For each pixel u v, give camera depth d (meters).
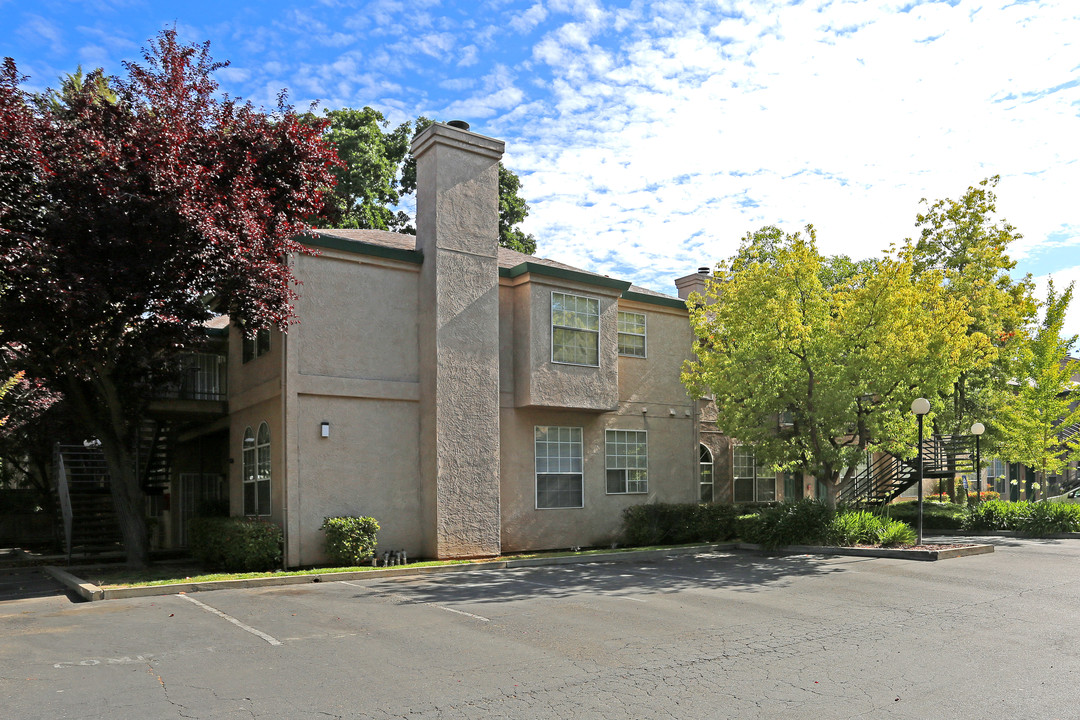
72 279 11.72
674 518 20.06
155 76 13.88
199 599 11.56
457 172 17.30
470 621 9.84
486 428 17.11
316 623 9.66
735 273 18.98
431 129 17.11
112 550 19.55
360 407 16.12
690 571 14.81
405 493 16.50
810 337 17.80
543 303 18.61
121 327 13.20
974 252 24.91
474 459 16.84
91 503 19.97
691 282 25.12
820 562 16.05
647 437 21.33
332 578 13.61
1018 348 24.11
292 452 15.12
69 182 12.03
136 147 12.35
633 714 6.21
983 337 17.77
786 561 16.31
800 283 17.97
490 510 16.98
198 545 16.94
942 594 11.99
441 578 13.96
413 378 16.89
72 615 10.23
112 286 12.18
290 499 15.01
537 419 18.91
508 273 18.75
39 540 25.25
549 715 6.17
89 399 16.12
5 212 11.85
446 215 17.00
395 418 16.56
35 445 21.12
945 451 24.67
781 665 7.72
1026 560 16.02
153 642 8.57
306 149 14.61
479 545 16.72
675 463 21.88
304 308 15.55
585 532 19.58
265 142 14.25
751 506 22.19
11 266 11.50
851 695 6.73
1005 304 23.73
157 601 11.38
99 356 13.67
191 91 14.41
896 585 12.88
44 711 6.20
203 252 12.43
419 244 17.44
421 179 17.55
